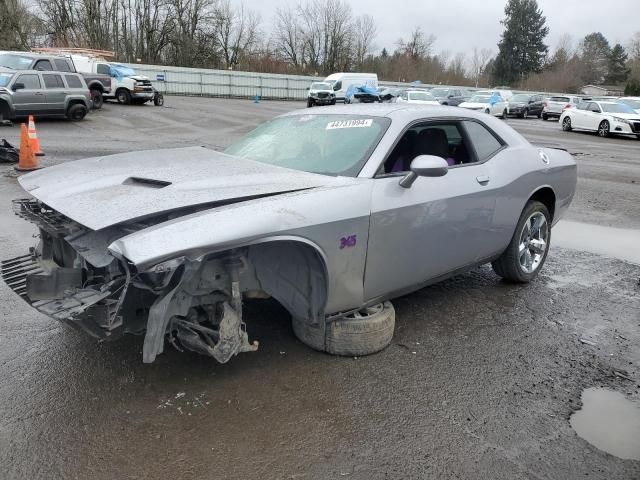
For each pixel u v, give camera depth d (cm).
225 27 6512
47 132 1623
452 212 378
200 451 257
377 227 327
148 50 6044
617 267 575
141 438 265
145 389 306
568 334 402
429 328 400
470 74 9425
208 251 257
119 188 312
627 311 452
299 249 315
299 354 350
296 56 7525
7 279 322
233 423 279
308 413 290
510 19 10331
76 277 292
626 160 1580
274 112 2967
